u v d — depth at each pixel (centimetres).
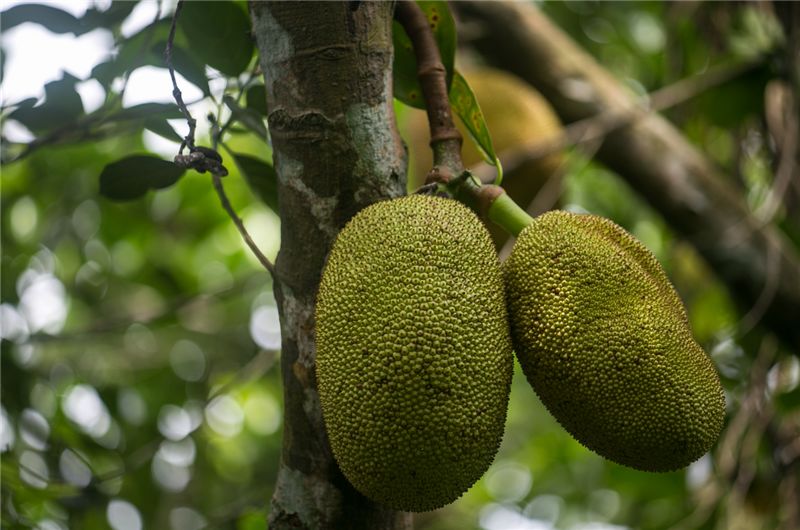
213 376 373
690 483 303
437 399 174
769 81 295
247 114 217
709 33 307
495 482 468
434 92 204
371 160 188
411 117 288
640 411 181
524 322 186
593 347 182
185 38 236
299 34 188
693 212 292
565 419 186
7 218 338
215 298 344
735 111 299
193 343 381
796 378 297
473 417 176
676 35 316
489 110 278
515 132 276
